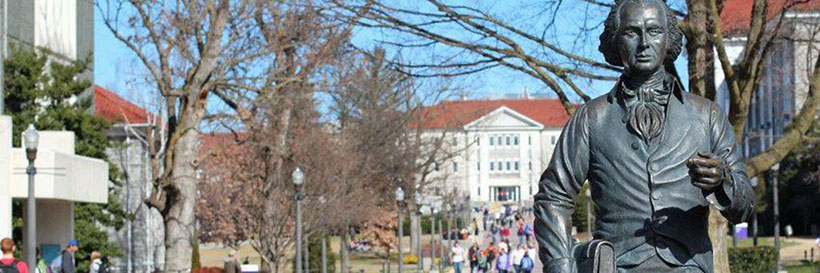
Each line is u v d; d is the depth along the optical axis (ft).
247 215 132.46
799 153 238.48
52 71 141.59
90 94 156.56
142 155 192.85
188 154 96.48
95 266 107.96
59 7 159.53
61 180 110.42
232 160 137.49
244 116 102.78
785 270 143.02
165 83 94.89
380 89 137.69
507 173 499.51
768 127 218.79
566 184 18.17
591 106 18.25
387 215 196.85
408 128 164.55
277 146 119.14
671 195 17.49
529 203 478.59
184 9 92.48
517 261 162.81
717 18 51.01
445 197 211.20
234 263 122.11
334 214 130.41
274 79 98.02
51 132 118.62
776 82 132.77
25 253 118.42
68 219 123.03
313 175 127.44
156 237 201.98
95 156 144.77
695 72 52.11
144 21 91.91
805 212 242.58
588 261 17.30
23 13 147.13
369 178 149.18
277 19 93.61
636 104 17.88
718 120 17.94
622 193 17.69
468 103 269.23
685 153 17.66
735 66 65.82
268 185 124.88
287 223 129.80
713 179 16.33
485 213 379.14
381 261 222.69
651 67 17.57
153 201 98.27
